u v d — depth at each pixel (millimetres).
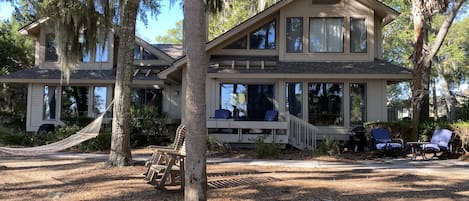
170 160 6652
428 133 13461
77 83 18266
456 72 34688
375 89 14953
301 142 13891
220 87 15625
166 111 18875
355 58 15461
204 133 4887
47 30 17781
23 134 16328
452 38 30922
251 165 10195
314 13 15625
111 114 17891
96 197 6246
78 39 13422
